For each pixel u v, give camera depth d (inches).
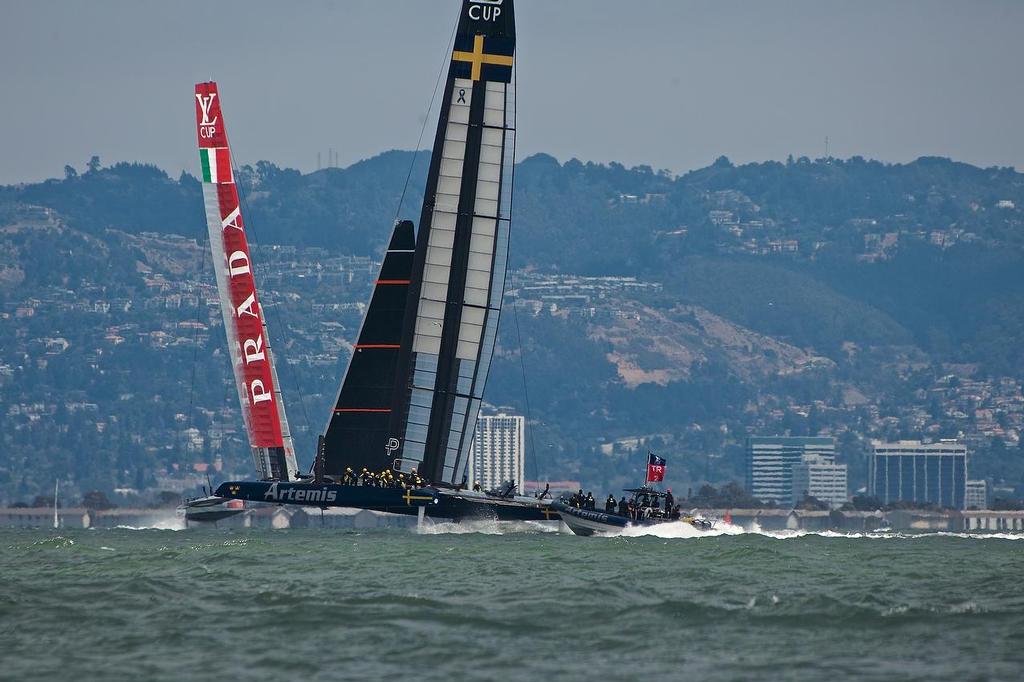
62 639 6338.6
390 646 6171.3
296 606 7003.0
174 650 6112.2
